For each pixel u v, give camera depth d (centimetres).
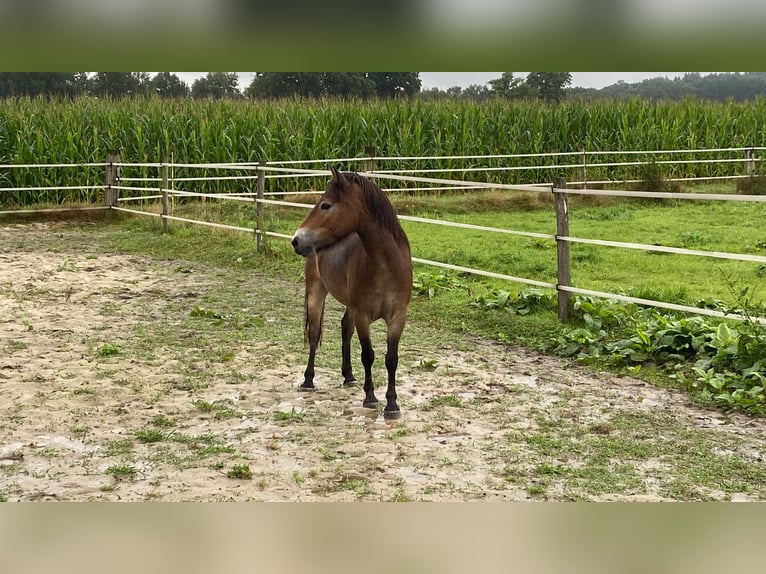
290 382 608
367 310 514
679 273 993
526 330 746
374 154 1811
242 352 693
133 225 1491
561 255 759
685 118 2234
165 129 1831
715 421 517
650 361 641
